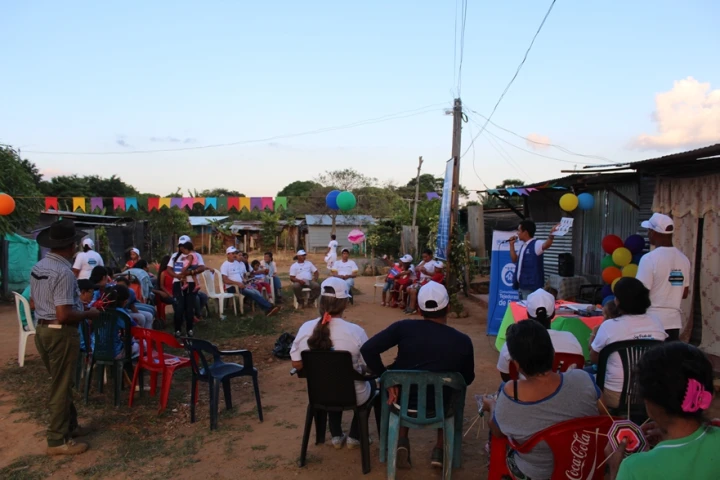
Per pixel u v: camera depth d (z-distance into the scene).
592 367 4.45
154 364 5.45
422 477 4.01
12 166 13.45
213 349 4.96
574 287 9.94
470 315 11.12
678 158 6.36
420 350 3.86
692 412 1.77
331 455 4.41
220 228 38.88
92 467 4.23
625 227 9.31
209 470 4.18
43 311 4.36
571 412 2.77
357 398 4.10
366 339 4.36
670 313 4.99
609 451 2.32
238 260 11.37
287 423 5.12
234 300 10.61
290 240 42.56
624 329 3.79
